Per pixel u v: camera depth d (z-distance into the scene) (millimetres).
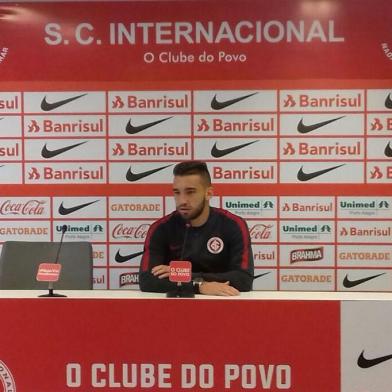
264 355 1611
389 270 3160
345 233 3166
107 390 1649
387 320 1576
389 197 3133
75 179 3229
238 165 3174
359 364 1588
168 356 1632
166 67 3160
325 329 1593
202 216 2383
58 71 3186
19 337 1650
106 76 3180
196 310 1620
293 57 3117
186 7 3125
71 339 1644
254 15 3111
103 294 1800
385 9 3068
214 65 3145
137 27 3150
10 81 3197
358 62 3098
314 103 3125
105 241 3248
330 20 3090
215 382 1629
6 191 3244
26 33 3172
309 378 1603
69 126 3209
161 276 1965
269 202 3180
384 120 3109
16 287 2424
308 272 3193
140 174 3213
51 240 3250
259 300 1607
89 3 3146
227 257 2359
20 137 3221
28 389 1655
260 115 3148
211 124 3170
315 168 3150
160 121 3186
